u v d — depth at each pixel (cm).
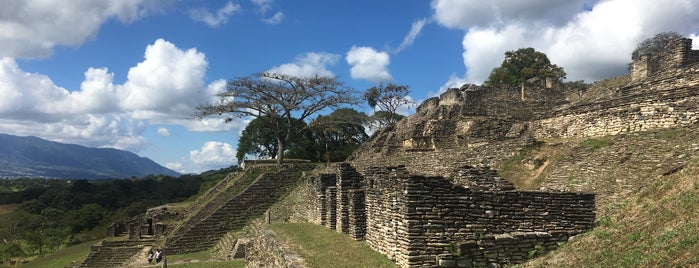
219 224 4181
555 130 2919
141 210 8700
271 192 4616
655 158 1742
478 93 5500
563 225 1327
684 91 2156
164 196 10806
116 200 10281
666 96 2222
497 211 1297
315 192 2773
